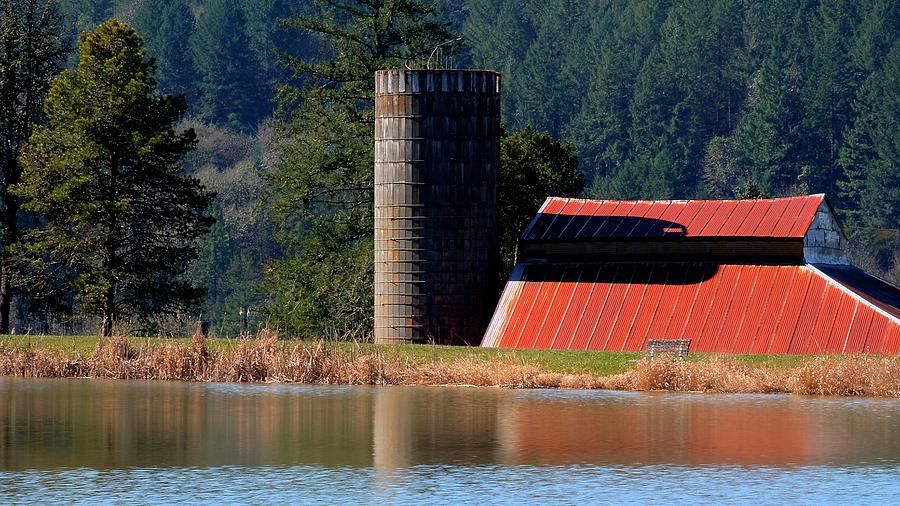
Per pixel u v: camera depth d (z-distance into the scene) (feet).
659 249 553.64
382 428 375.04
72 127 634.02
